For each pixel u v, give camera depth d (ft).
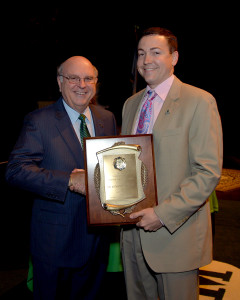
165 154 4.53
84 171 4.74
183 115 4.47
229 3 26.02
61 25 17.53
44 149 5.14
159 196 4.60
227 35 30.14
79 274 5.79
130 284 5.41
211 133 4.36
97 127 5.80
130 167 4.52
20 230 10.74
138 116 5.25
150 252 4.66
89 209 4.55
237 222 12.11
